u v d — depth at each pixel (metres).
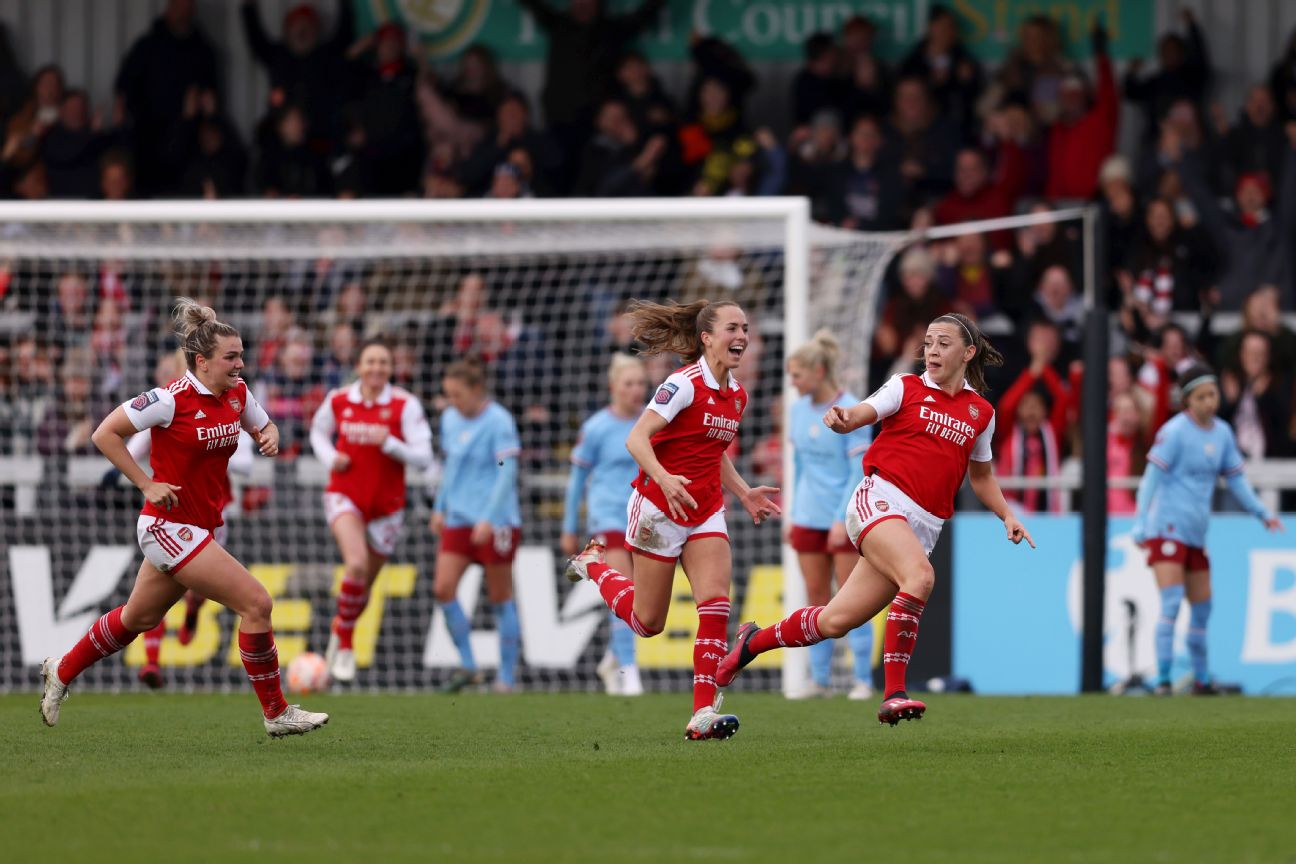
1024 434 48.50
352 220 42.59
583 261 53.12
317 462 48.09
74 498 44.41
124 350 50.75
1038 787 19.66
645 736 26.08
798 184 56.28
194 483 23.91
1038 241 53.81
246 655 24.28
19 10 63.03
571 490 40.19
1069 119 57.09
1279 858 15.05
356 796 18.83
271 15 63.16
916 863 14.72
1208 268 54.06
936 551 43.72
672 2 62.31
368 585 37.72
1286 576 43.50
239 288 53.72
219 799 18.59
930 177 56.12
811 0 61.97
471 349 50.38
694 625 43.34
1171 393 50.16
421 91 59.53
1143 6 61.25
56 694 25.70
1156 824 16.95
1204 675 41.25
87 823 16.95
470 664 40.72
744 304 52.72
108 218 42.97
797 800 18.52
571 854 15.13
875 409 24.69
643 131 57.50
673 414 23.67
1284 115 57.69
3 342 52.75
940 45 58.81
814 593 37.09
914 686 42.84
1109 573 44.16
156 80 59.94
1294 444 49.91
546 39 62.66
